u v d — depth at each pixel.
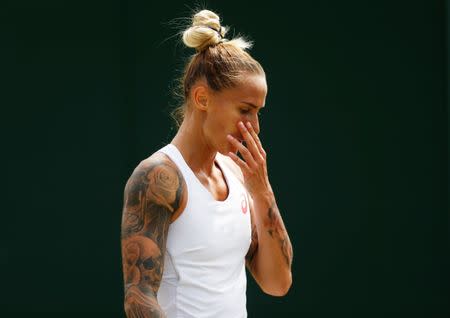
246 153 9.06
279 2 20.81
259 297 20.94
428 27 20.73
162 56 20.81
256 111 9.09
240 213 9.32
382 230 20.94
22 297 20.75
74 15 20.75
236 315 9.29
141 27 20.86
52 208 20.75
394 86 20.84
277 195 20.88
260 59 20.80
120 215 20.84
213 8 20.72
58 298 20.78
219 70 8.91
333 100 20.89
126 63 20.83
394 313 20.97
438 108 20.78
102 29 20.80
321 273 20.95
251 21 20.78
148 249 8.59
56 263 20.77
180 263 8.90
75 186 20.77
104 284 20.81
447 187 20.81
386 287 20.94
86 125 20.78
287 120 20.84
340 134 20.91
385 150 20.91
